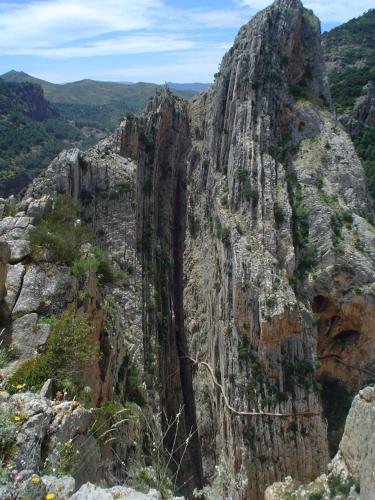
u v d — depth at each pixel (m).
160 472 15.41
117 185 50.25
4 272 21.88
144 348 44.88
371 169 66.56
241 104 51.81
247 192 47.88
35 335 20.58
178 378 50.34
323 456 41.81
